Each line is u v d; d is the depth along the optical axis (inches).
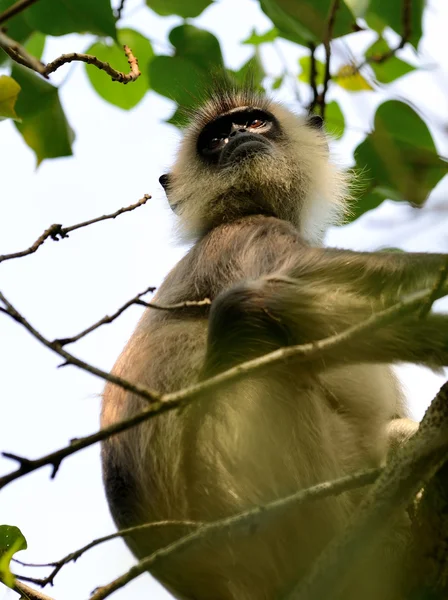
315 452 411.2
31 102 452.4
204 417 412.2
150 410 275.1
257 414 412.2
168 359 440.5
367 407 450.3
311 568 327.3
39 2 421.1
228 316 408.8
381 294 413.4
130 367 451.5
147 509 422.9
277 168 575.2
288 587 400.5
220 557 405.1
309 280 425.4
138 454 430.3
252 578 404.8
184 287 485.1
